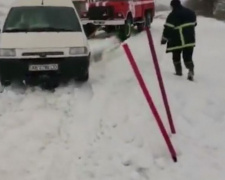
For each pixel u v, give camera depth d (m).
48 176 3.80
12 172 3.86
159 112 5.05
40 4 6.99
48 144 4.39
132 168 3.93
